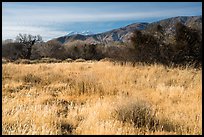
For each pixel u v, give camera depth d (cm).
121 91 1048
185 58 2108
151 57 2230
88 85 1133
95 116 670
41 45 6600
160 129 626
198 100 859
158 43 2281
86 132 579
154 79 1270
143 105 710
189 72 1470
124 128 605
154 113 716
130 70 1614
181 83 1224
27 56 5519
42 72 1678
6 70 1623
